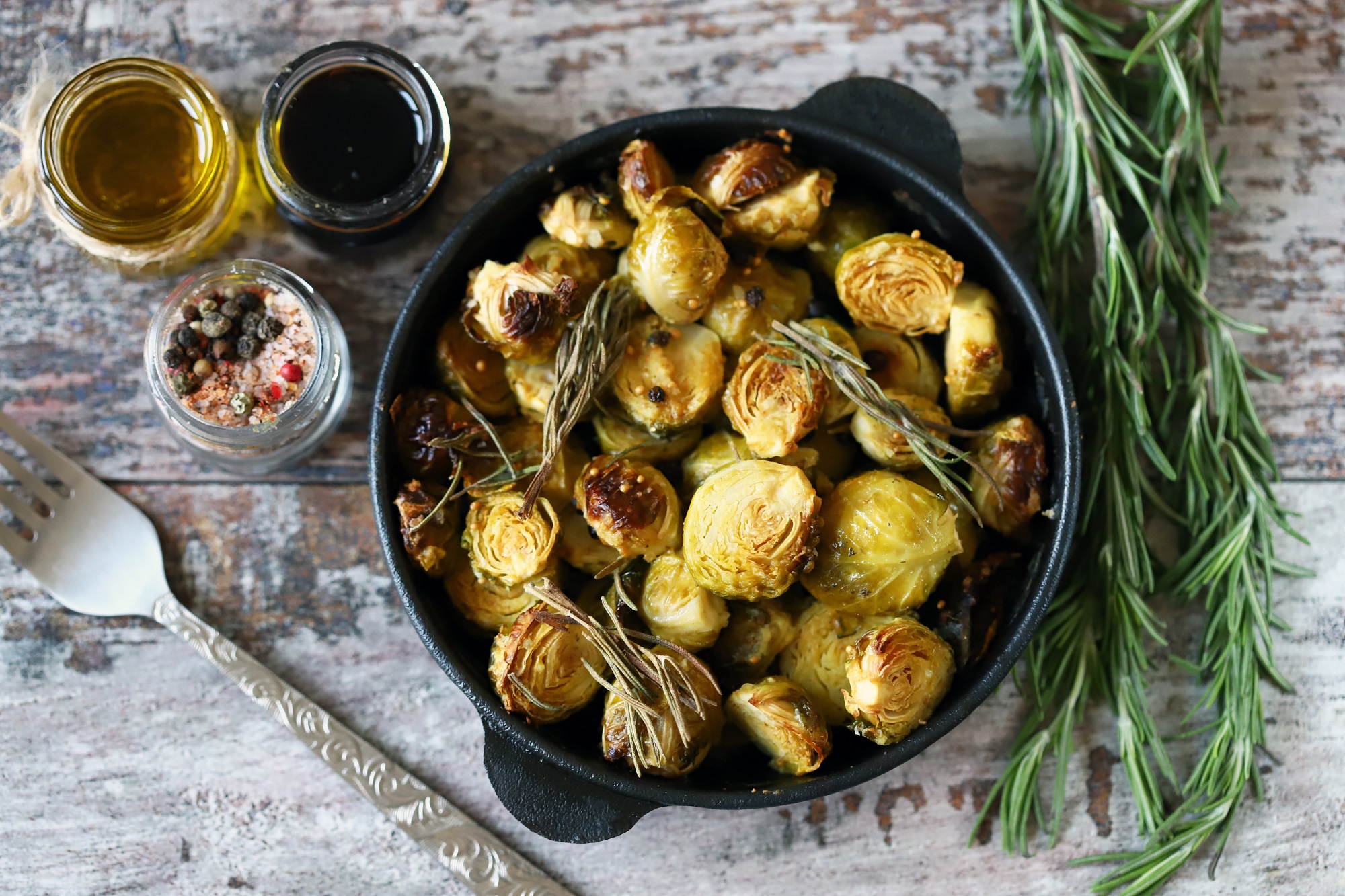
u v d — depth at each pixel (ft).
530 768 1.51
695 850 1.67
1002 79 1.72
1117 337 1.66
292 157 1.60
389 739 1.68
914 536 1.51
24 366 1.69
